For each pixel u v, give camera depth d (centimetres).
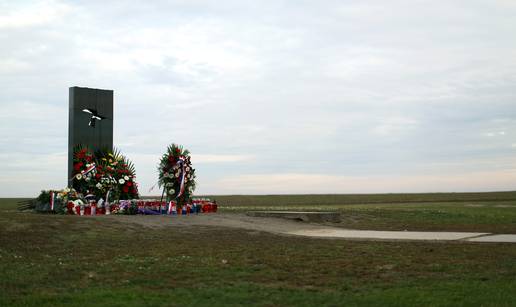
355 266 1382
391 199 8369
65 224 2056
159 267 1359
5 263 1405
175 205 2867
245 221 2642
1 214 2173
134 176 2930
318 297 1049
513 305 980
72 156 2888
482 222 2816
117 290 1104
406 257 1522
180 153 2923
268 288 1130
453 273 1285
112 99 3058
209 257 1527
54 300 1018
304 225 2634
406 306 980
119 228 2134
